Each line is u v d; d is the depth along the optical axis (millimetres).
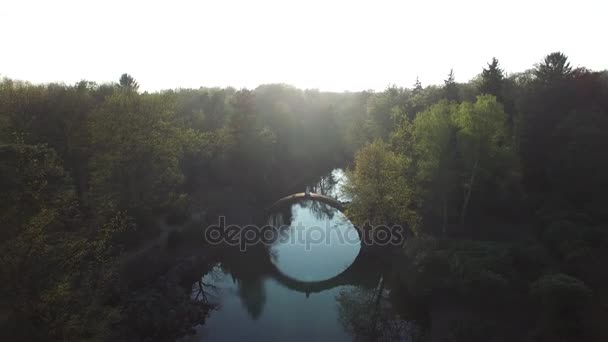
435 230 43250
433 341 29656
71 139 40969
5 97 40000
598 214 37312
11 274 19969
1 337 20047
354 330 34594
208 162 62656
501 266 31250
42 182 24609
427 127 41969
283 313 37781
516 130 49656
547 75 57281
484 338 27375
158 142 40750
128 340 28188
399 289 39375
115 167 38344
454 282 32875
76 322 22750
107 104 39281
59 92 51375
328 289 42844
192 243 47062
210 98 89000
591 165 39156
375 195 43031
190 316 34312
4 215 20469
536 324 27125
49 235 22828
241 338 33156
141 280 35375
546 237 36188
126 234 38375
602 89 49000
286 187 73625
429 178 41812
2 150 21969
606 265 29734
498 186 43406
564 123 43375
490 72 65812
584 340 23953
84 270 28953
